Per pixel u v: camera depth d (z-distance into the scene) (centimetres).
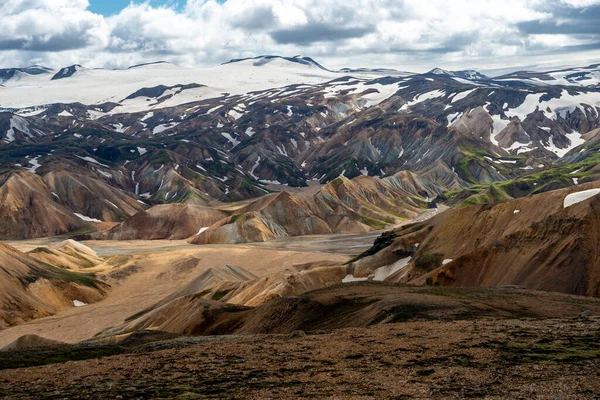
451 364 3036
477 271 9175
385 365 3103
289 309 6312
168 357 3678
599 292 7650
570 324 3891
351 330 4316
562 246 8488
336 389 2681
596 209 8919
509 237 9369
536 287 8144
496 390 2541
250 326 6519
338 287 7388
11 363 4153
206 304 7981
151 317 10600
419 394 2534
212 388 2834
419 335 3822
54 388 3022
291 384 2825
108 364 3578
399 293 6125
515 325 3962
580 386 2539
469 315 4784
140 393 2811
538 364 2931
